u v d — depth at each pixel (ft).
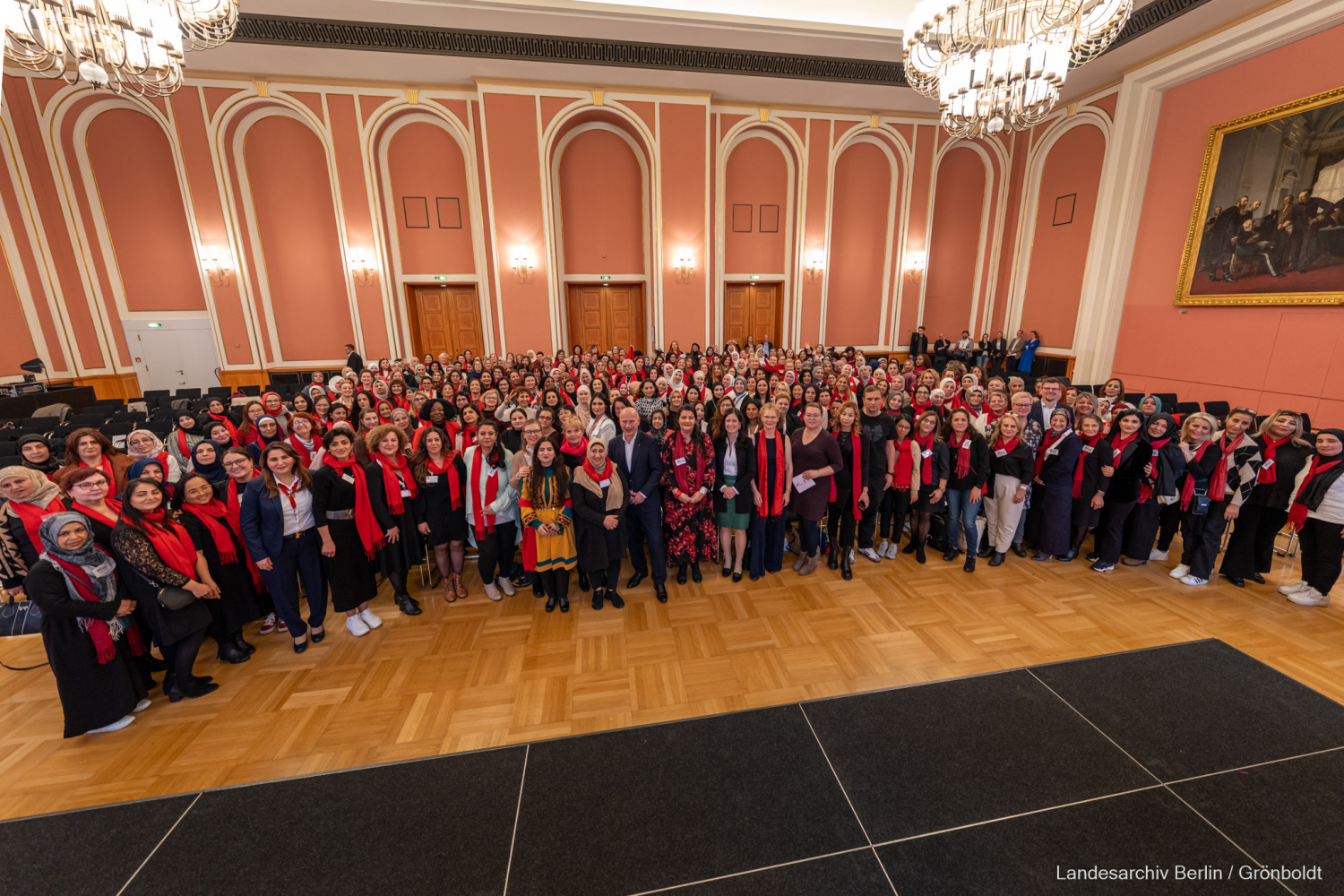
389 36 25.94
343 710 8.22
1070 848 5.67
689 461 11.34
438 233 33.81
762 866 5.54
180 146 29.12
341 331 33.73
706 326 35.53
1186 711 7.72
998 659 9.17
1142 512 12.32
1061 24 14.61
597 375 23.90
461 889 5.37
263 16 24.43
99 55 14.24
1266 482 10.96
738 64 29.14
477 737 7.61
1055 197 34.37
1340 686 8.34
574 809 6.30
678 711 8.05
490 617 10.87
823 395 16.92
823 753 7.09
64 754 7.42
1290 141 21.65
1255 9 21.94
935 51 17.31
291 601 9.53
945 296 40.27
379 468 10.42
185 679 8.41
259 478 8.96
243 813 6.36
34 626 8.02
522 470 10.49
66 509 9.18
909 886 5.30
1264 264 22.88
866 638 9.86
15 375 28.73
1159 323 27.76
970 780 6.59
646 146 32.73
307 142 31.19
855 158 37.14
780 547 12.40
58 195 29.35
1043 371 35.17
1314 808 6.10
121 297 31.35
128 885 5.50
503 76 29.91
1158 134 27.45
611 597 11.33
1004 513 12.43
